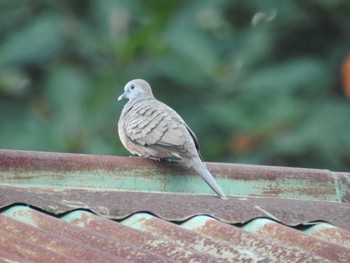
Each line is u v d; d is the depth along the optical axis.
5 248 7.86
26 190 9.02
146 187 9.63
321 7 19.56
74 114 17.86
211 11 18.98
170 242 8.45
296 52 19.62
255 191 9.94
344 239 9.25
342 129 18.27
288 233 9.01
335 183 10.20
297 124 18.23
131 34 18.64
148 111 10.61
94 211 9.02
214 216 9.30
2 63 18.45
